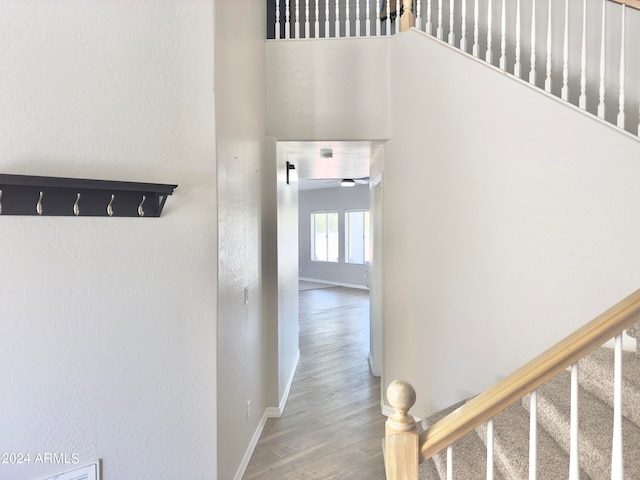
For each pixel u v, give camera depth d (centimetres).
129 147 167
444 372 291
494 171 265
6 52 141
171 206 178
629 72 255
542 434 189
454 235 284
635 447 146
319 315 721
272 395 324
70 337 154
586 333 102
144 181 170
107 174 161
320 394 369
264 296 319
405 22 314
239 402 235
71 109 153
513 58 296
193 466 183
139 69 169
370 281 450
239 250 234
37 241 147
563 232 241
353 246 1084
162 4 175
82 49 156
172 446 178
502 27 268
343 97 327
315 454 266
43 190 144
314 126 328
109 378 162
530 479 105
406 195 313
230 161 215
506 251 261
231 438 217
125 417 166
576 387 103
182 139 180
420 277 304
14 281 143
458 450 204
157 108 174
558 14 279
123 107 165
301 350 507
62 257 152
